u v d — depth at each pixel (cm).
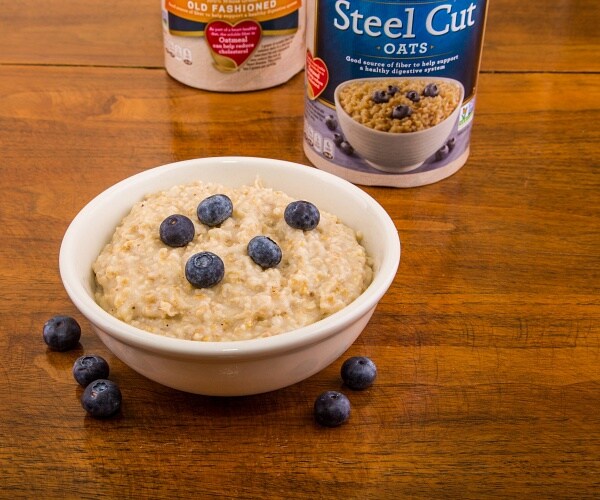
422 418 52
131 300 51
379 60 63
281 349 48
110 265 53
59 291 59
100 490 49
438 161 67
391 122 65
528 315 58
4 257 61
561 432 52
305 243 54
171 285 52
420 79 64
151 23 87
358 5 62
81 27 86
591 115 75
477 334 57
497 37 85
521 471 50
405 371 55
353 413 52
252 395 53
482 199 67
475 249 63
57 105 75
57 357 55
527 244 63
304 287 52
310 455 50
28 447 50
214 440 51
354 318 50
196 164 59
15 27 85
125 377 54
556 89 78
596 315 58
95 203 56
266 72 78
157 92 77
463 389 54
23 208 65
